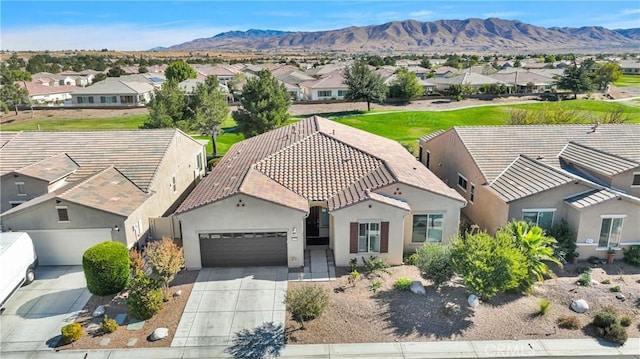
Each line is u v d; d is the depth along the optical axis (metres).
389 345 16.64
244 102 47.47
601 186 23.38
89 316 18.70
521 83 88.44
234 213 21.69
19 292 20.55
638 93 90.81
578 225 22.58
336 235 22.02
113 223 22.75
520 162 27.70
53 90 94.88
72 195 22.95
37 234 22.75
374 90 73.44
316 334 17.25
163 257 19.16
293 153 27.47
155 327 17.81
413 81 81.44
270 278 21.39
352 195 22.66
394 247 22.41
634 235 22.84
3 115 72.50
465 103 79.94
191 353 16.34
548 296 19.53
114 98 81.25
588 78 84.88
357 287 20.39
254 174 24.77
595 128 31.16
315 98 85.38
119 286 20.05
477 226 25.61
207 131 47.03
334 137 29.36
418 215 23.42
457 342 16.78
